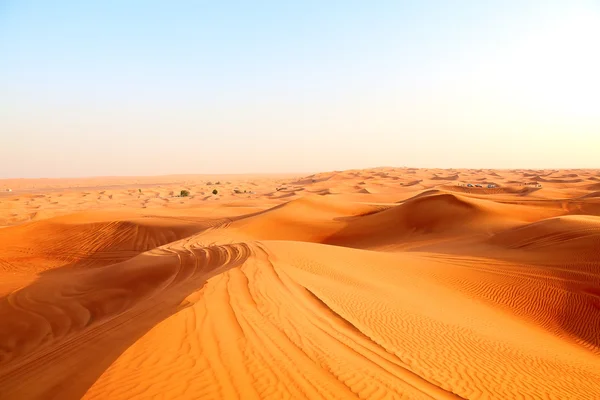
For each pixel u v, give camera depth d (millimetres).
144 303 12867
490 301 18672
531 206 52375
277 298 11648
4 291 20969
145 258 23078
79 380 6547
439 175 187000
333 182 143750
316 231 43781
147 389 5879
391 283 18438
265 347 7727
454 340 10836
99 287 18719
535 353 11414
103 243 38469
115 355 7203
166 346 7301
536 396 8055
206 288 11766
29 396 6465
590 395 8758
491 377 8602
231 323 8828
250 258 18219
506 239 29766
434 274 21641
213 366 6684
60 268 31938
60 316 15812
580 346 14672
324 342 8586
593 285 19391
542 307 18125
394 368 7914
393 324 11258
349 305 12320
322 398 6086
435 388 7340
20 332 14453
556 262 22672
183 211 56125
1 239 38719
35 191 164500
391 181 152500
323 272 17766
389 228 43438
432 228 41719
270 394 6008
